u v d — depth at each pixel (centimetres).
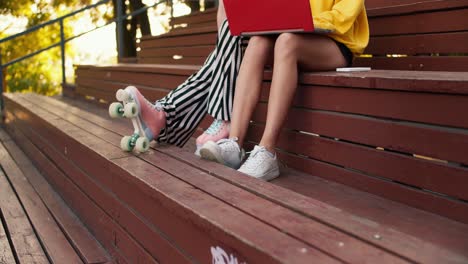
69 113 372
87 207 264
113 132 281
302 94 226
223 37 242
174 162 203
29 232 267
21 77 1332
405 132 182
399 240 116
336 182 212
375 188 195
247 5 220
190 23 582
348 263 105
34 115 381
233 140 218
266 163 211
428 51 262
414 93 177
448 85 165
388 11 274
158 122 232
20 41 1295
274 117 214
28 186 350
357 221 129
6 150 470
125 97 217
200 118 254
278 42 216
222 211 140
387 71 223
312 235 121
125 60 639
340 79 204
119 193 214
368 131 196
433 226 163
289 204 143
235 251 127
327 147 215
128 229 207
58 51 1351
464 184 164
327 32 224
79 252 236
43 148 367
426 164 176
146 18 888
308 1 202
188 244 154
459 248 145
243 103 223
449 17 252
